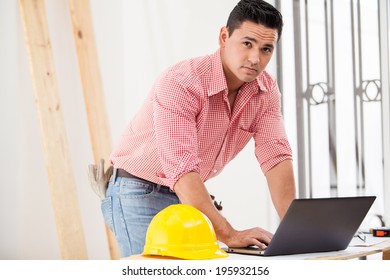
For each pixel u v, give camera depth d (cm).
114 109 362
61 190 324
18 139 325
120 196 219
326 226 164
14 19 325
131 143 220
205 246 157
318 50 429
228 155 227
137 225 218
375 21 403
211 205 181
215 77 203
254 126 225
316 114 429
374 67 404
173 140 188
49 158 321
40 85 322
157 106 194
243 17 191
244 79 195
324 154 425
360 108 410
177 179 184
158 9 385
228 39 197
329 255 165
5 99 321
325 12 427
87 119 345
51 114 324
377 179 400
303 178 434
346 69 417
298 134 436
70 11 339
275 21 191
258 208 433
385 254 186
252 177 431
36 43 322
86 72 340
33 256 327
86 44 342
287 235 158
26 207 326
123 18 369
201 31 408
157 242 157
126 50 369
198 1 407
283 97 441
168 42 389
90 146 350
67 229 323
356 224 171
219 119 211
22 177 326
